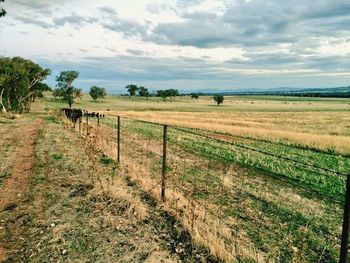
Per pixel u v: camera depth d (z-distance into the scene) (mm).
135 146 20188
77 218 7527
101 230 6922
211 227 6996
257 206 9445
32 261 5652
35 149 16812
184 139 26812
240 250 6184
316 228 8016
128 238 6590
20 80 62812
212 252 5926
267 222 8172
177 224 7234
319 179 13906
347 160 20250
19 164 13094
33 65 71812
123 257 5855
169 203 8281
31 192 9367
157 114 77938
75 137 22453
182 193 9594
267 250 6535
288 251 6527
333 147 25891
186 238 6637
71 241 6406
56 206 8258
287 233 7512
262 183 12586
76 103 142625
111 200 8578
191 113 86625
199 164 15703
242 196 10328
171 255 5965
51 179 10750
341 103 189875
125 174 11312
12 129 28953
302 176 14289
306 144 27734
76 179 10594
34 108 94062
